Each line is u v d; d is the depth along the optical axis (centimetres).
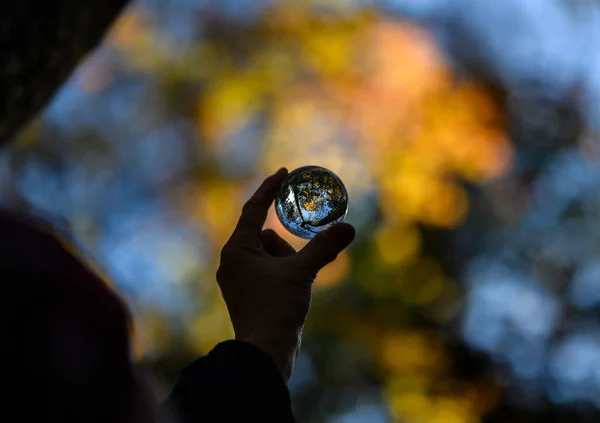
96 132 461
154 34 455
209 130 426
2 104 83
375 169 395
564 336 488
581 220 506
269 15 436
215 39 448
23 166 443
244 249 85
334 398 438
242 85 421
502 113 455
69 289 53
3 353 50
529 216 496
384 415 439
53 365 50
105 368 52
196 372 74
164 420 59
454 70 441
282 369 79
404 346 423
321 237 83
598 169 512
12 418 49
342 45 408
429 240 457
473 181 441
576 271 495
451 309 452
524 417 474
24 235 54
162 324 423
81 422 51
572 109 511
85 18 87
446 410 427
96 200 462
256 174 420
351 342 430
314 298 424
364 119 400
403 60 404
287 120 408
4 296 51
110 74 455
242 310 82
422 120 397
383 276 415
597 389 480
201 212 430
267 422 73
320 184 99
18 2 81
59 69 87
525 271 490
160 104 454
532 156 495
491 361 466
